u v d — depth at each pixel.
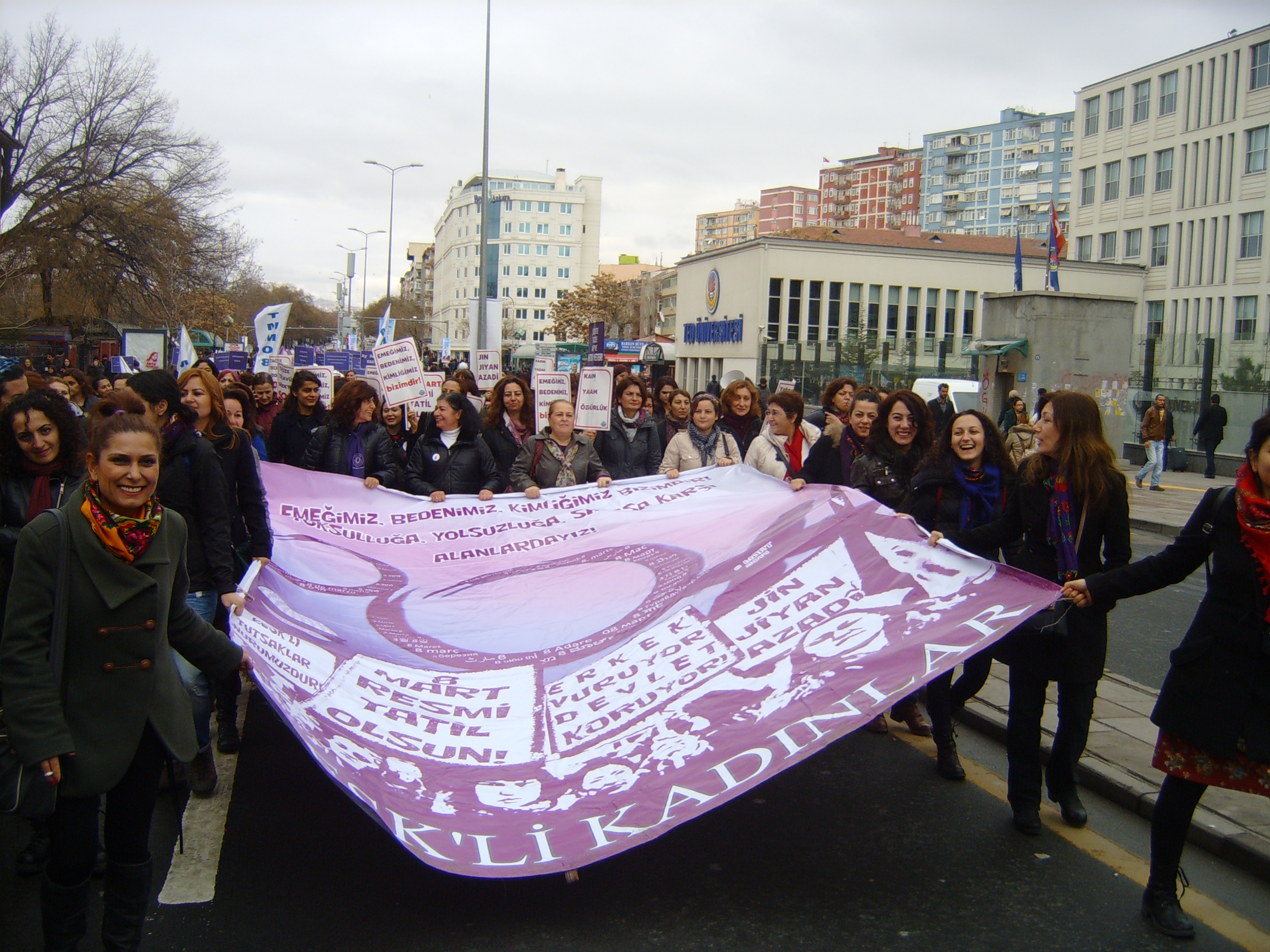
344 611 5.73
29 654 3.14
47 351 38.09
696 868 4.46
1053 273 29.61
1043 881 4.37
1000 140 150.25
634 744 4.35
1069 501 4.78
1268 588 3.67
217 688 5.82
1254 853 4.44
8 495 4.64
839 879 4.37
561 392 10.63
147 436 3.31
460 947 3.78
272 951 3.73
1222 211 50.06
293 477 7.16
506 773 4.19
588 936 3.87
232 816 4.93
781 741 4.12
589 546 6.73
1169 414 20.84
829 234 56.41
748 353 49.62
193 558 5.07
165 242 36.81
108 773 3.23
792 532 5.99
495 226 151.00
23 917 4.00
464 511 7.10
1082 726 4.86
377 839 4.71
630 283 134.62
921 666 4.41
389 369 9.73
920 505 5.71
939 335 51.41
